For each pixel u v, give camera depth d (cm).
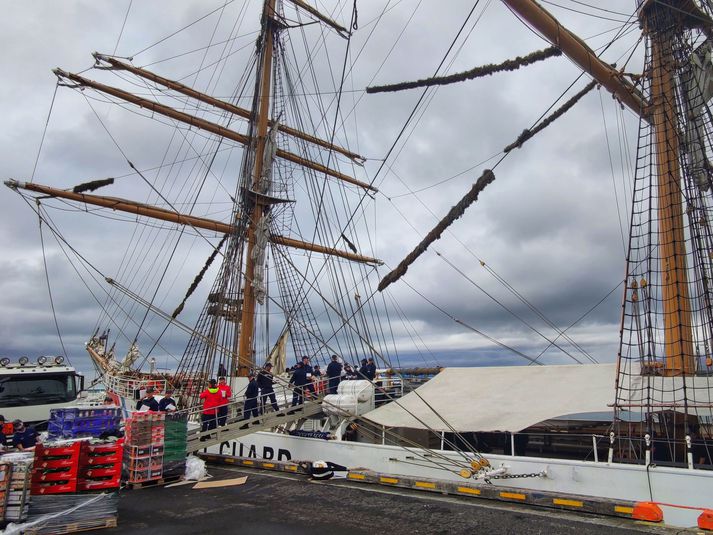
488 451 1142
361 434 1262
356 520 712
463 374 1241
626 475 793
